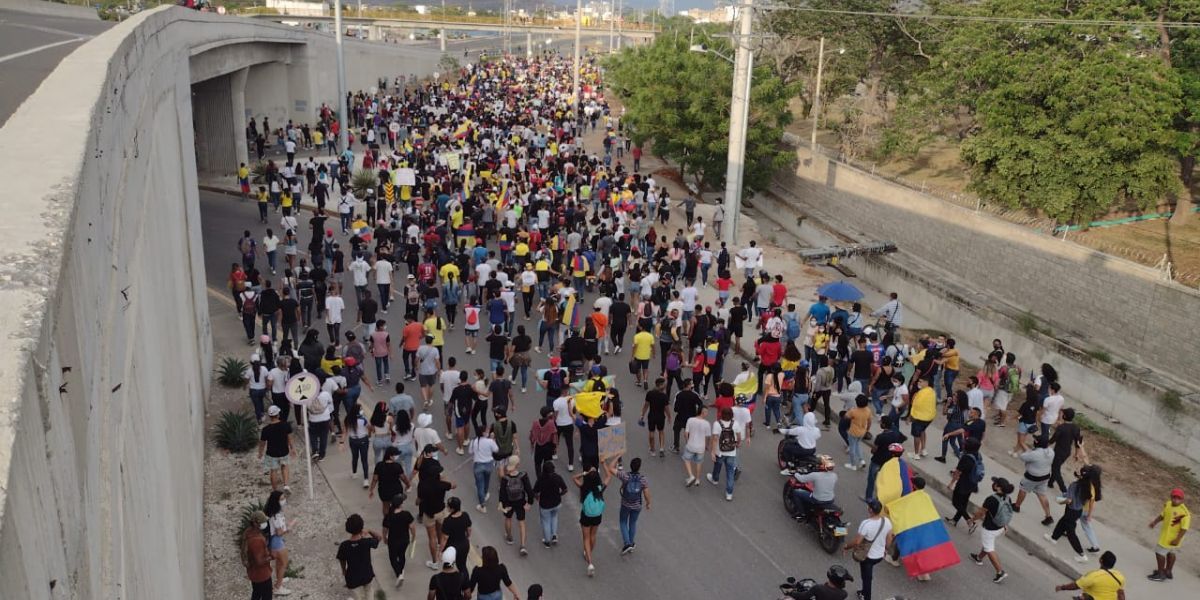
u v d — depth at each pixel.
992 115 28.80
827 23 48.12
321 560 13.56
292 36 48.81
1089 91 26.69
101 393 4.81
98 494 4.39
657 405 17.44
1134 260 25.30
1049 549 14.96
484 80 84.88
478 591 11.60
